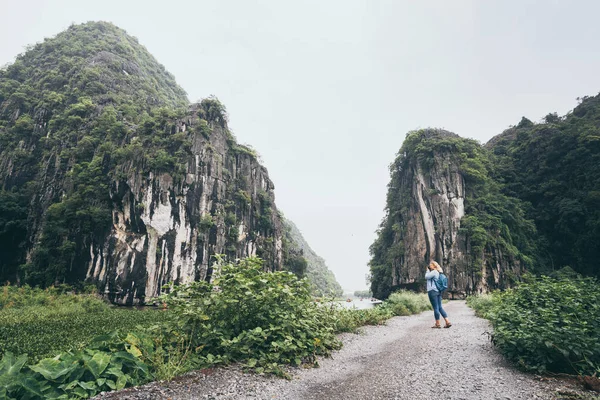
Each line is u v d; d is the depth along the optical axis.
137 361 4.16
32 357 8.02
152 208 44.94
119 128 53.84
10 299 29.22
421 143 64.94
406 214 64.12
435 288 9.03
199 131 52.94
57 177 51.88
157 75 100.75
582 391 3.62
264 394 3.81
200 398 3.54
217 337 5.15
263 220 64.00
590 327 4.62
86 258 43.44
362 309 12.23
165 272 43.69
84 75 66.69
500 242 53.56
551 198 60.56
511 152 70.81
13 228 49.31
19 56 81.38
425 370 4.71
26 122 59.03
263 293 5.57
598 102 69.25
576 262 54.56
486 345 6.10
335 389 4.14
